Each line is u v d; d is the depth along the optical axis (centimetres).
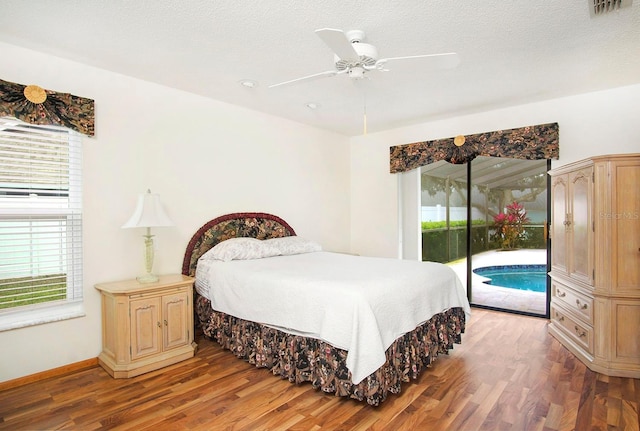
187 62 290
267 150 443
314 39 251
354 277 262
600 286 275
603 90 365
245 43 257
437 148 471
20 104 255
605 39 255
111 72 308
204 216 378
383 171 536
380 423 206
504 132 417
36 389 249
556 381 257
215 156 388
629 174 271
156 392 244
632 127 353
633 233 268
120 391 246
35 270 270
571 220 321
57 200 281
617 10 217
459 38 251
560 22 231
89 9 213
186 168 362
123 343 268
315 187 512
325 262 342
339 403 229
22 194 265
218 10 215
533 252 430
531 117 406
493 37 251
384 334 223
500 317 419
